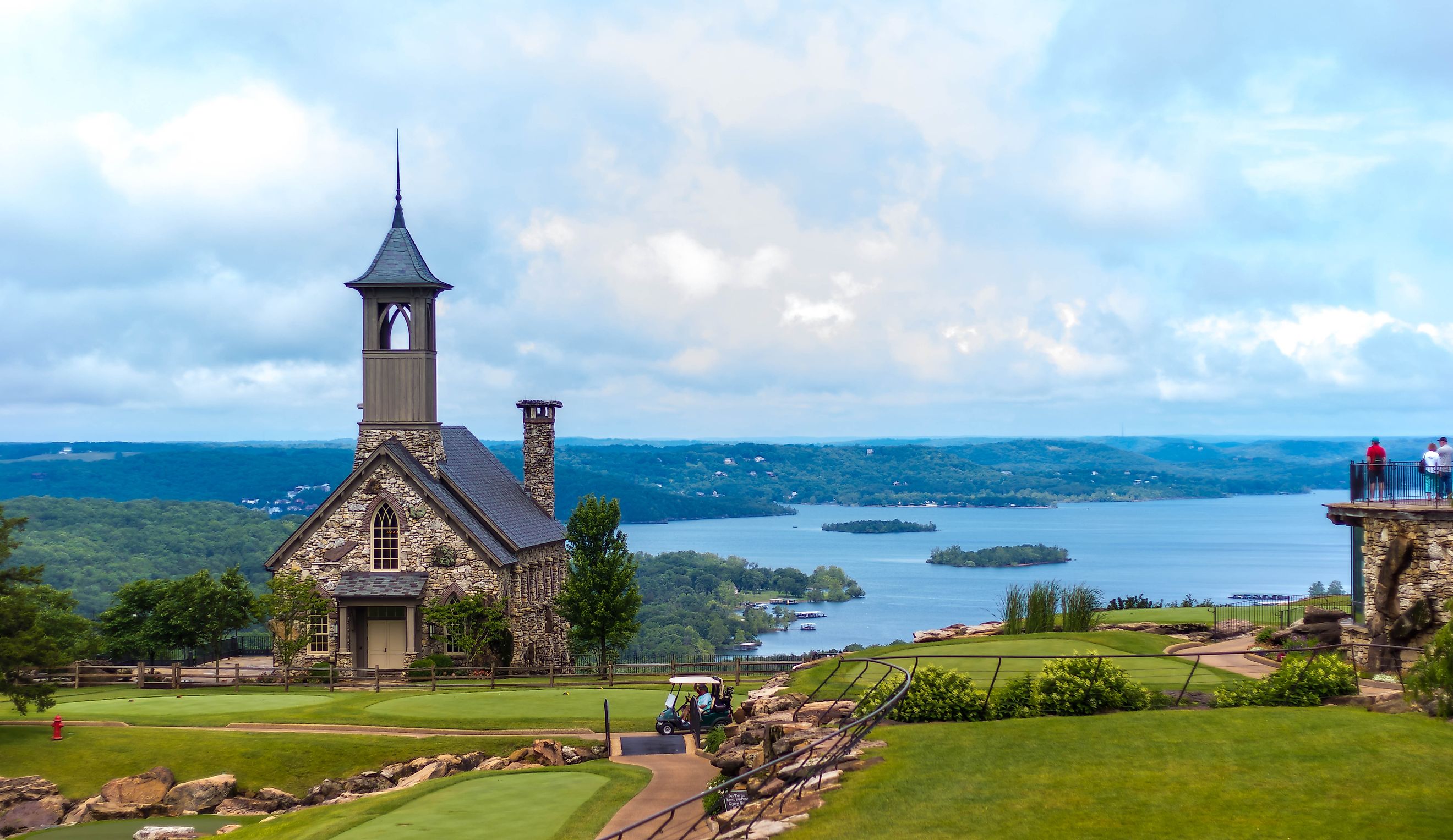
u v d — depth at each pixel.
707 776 32.50
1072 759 22.09
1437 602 33.25
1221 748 22.00
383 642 61.34
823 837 19.06
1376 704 26.02
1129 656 37.38
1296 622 43.41
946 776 21.73
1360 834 16.83
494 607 59.94
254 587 126.00
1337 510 38.09
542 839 25.66
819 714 29.80
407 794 30.98
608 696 48.03
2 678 42.09
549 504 77.06
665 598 176.12
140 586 65.25
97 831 33.88
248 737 39.84
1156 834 17.56
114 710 45.34
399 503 61.12
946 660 38.53
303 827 29.31
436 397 64.38
